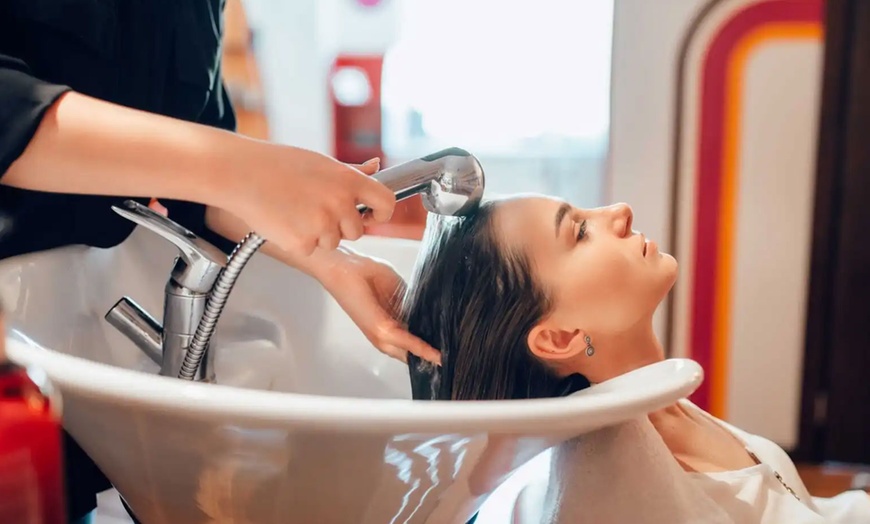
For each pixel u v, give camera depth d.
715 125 1.30
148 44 0.55
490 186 1.46
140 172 0.39
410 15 1.50
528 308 0.51
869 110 1.28
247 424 0.31
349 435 0.31
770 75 1.29
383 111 1.50
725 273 1.35
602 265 0.51
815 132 1.30
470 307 0.51
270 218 0.39
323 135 1.52
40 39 0.48
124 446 0.37
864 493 0.60
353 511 0.38
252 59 1.36
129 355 0.54
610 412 0.33
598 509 0.47
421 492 0.38
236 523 0.40
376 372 0.58
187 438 0.34
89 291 0.52
